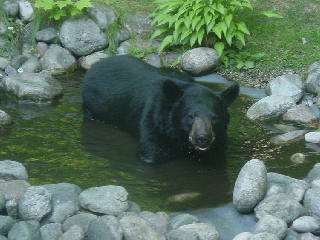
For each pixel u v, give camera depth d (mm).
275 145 7973
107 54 10945
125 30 11266
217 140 7672
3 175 6684
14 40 11094
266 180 6465
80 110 9148
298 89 9336
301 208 6203
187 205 6527
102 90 8805
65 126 8531
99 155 7656
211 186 6957
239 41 10734
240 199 6270
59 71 10625
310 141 8023
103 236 5641
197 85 7801
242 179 6348
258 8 11688
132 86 8508
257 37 11008
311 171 7047
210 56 10344
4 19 11227
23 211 5992
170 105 7633
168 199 6637
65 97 9586
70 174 7098
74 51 10953
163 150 7652
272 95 9062
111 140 8125
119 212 6137
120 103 8539
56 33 11133
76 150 7758
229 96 7805
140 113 8133
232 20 10734
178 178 7148
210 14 10609
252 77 10148
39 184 6785
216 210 6422
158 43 11078
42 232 5812
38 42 11094
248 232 5914
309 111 8781
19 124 8508
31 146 7812
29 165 7277
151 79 8422
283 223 5941
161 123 7645
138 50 10906
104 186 6352
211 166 7445
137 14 11492
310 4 11789
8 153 7582
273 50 10648
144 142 7676
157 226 5977
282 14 11547
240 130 8422
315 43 10719
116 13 11367
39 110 9070
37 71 10578
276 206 6172
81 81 10289
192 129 7332
